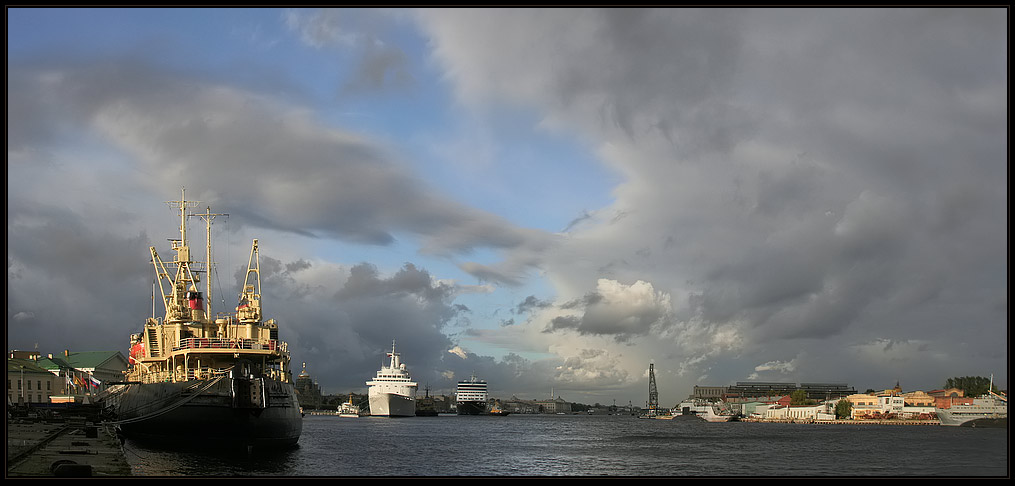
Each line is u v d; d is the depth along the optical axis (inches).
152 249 3715.6
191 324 3449.8
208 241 3836.1
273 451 3029.0
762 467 3516.2
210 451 2881.4
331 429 7568.9
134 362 3818.9
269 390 2920.8
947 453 4515.3
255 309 3523.6
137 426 3125.0
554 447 4830.2
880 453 4532.5
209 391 2810.0
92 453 2418.8
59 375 7613.2
